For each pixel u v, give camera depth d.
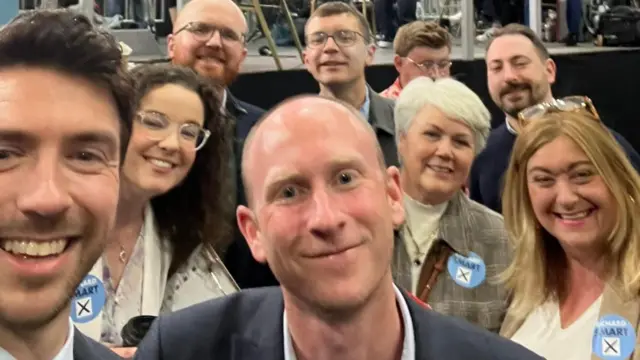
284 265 1.08
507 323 2.01
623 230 1.77
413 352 1.16
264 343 1.20
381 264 1.10
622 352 1.70
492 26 6.79
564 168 1.83
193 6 3.14
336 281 1.06
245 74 4.82
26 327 1.07
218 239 2.14
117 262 1.95
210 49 3.08
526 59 3.42
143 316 1.80
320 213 1.05
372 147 1.13
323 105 1.13
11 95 1.02
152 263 1.98
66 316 1.18
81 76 1.06
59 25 1.06
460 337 1.17
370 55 3.49
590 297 1.85
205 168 2.12
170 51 3.24
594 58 5.29
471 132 2.22
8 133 1.00
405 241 2.23
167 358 1.23
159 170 1.98
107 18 5.71
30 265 1.03
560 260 1.95
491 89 3.55
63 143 1.04
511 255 2.19
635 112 5.34
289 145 1.08
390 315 1.14
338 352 1.13
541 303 1.95
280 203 1.08
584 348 1.77
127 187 1.95
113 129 1.09
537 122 1.91
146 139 1.96
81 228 1.07
